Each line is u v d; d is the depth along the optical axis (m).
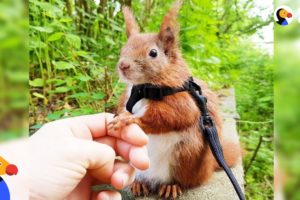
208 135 0.17
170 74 0.17
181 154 0.18
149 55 0.17
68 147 0.12
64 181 0.12
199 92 0.18
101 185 0.14
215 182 0.19
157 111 0.17
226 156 0.21
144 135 0.13
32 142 0.12
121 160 0.13
